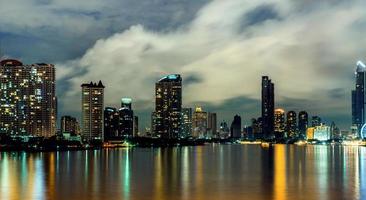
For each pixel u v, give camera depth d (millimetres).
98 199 134875
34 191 150250
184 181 177750
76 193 145500
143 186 162250
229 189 153875
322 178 186625
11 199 134500
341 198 135000
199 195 141375
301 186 160750
